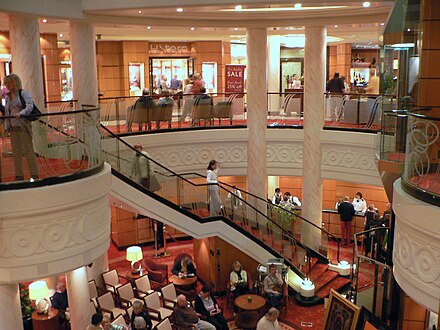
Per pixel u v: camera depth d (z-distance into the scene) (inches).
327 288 536.4
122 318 411.8
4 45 605.6
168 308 453.1
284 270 494.3
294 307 505.4
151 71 863.7
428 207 244.8
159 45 858.8
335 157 592.1
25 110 300.2
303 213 615.2
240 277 500.4
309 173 601.0
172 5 427.2
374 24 578.6
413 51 378.6
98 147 351.9
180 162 606.2
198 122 611.5
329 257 625.9
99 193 330.6
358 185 745.6
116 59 842.8
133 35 772.0
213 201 502.9
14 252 297.6
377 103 557.0
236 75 743.7
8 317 325.7
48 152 309.6
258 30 585.6
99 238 335.9
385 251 458.0
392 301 399.9
